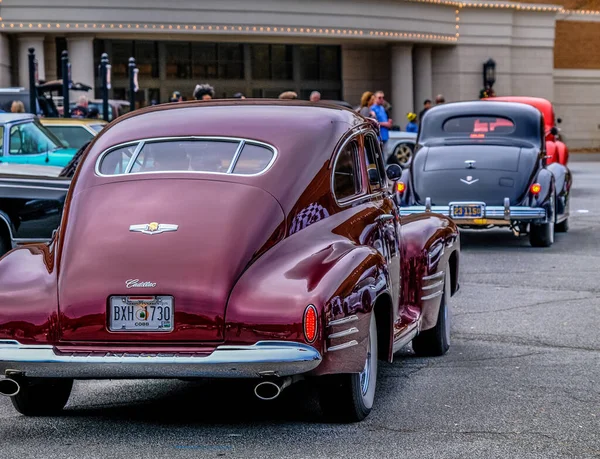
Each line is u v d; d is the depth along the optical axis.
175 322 6.61
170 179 7.18
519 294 13.03
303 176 7.23
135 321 6.66
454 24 56.91
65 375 6.66
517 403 7.76
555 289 13.39
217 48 52.94
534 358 9.42
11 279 6.98
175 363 6.48
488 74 57.72
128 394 8.24
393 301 8.24
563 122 67.62
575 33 67.56
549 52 61.09
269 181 7.12
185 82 52.25
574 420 7.27
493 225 17.33
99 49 50.22
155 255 6.74
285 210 7.00
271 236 6.85
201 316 6.57
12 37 48.09
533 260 16.19
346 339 6.65
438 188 17.22
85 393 8.30
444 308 9.54
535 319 11.36
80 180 7.38
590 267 15.36
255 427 7.10
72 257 6.88
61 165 21.36
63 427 7.18
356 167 7.96
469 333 10.66
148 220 6.93
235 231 6.80
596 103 68.00
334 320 6.55
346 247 7.09
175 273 6.66
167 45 51.72
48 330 6.75
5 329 6.80
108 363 6.55
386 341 7.67
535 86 60.97
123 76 50.91
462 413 7.46
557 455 6.43
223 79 53.16
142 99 51.41
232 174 7.18
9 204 13.27
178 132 7.48
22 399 7.44
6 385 6.84
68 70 30.53
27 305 6.80
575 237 19.38
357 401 7.06
